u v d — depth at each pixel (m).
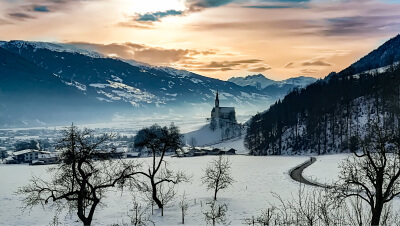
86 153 40.88
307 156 177.38
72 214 66.19
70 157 40.44
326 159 140.62
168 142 67.88
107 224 56.88
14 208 73.44
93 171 44.22
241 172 119.81
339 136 180.75
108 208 69.94
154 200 66.44
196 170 134.50
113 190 87.88
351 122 180.75
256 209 62.19
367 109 186.50
